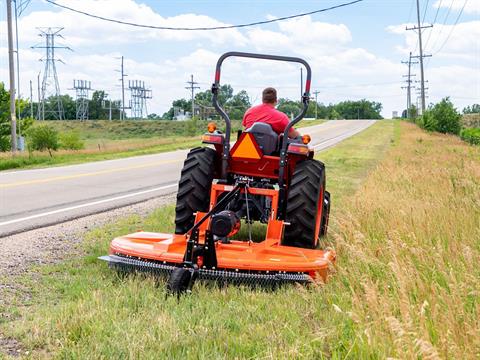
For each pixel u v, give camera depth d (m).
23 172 18.80
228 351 3.74
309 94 6.55
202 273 5.14
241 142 6.61
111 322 4.16
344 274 5.09
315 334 3.85
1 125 44.12
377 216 7.81
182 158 26.94
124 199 12.10
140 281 5.17
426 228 6.89
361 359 3.50
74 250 7.01
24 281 5.50
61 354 3.64
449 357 3.36
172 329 4.00
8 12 30.67
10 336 4.06
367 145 38.09
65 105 165.62
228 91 86.81
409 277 4.68
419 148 31.38
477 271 5.09
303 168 6.64
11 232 8.15
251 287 5.13
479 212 8.35
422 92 67.12
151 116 199.12
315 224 6.49
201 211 6.71
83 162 24.36
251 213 6.87
